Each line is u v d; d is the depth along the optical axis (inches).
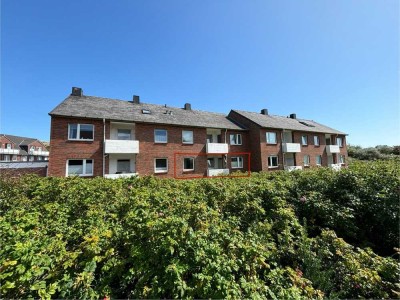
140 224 114.0
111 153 579.5
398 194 184.4
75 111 544.1
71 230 123.6
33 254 86.5
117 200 184.4
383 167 234.4
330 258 136.3
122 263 100.1
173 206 154.1
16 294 79.5
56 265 91.6
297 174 306.8
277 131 877.8
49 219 142.9
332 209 185.8
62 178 260.4
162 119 674.2
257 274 108.7
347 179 219.6
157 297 85.4
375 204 187.5
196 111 872.9
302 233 150.7
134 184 257.8
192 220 130.3
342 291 109.3
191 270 90.8
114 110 625.3
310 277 120.3
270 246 131.1
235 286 84.6
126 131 634.8
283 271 113.3
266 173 381.1
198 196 193.8
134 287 99.8
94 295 86.1
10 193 197.2
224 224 129.5
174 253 97.0
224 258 92.8
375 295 105.8
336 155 1102.4
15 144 1936.5
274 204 193.3
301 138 960.3
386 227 178.9
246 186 221.3
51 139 504.1
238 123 892.0
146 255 99.7
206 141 741.9
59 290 84.4
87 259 98.0
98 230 117.5
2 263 81.0
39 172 565.3
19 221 126.0
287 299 92.0
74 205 174.6
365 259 124.7
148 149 628.7
